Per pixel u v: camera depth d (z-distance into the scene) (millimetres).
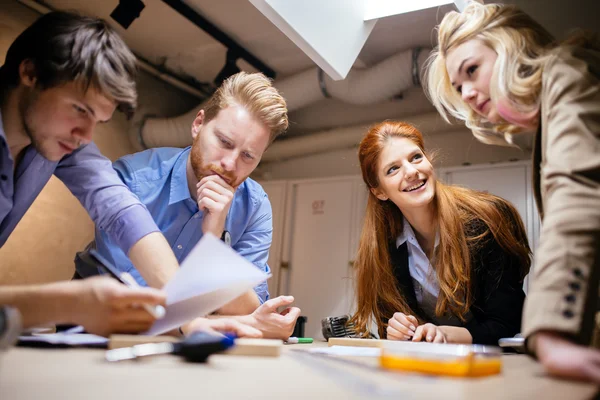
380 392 412
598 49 797
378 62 3148
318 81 3121
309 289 3334
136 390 389
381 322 1528
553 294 576
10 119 886
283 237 3506
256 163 1299
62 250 2812
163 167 1386
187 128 3203
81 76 832
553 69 737
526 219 2693
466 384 473
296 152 3793
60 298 646
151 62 3365
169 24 2934
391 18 2734
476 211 1433
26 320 646
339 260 3277
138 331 716
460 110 1173
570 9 1278
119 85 869
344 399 380
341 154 3723
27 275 2627
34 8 2758
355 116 3703
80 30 853
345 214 3344
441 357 548
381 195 1583
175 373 492
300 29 1281
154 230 1077
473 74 954
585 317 571
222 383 439
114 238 1098
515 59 877
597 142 636
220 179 1251
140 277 1289
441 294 1431
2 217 974
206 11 2836
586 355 511
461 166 2949
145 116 3346
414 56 2811
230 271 743
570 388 466
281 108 1304
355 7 1414
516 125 938
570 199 618
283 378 483
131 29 2988
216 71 3432
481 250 1386
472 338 1276
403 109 3506
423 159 1497
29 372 461
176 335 912
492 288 1362
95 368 504
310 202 3514
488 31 924
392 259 1571
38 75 840
